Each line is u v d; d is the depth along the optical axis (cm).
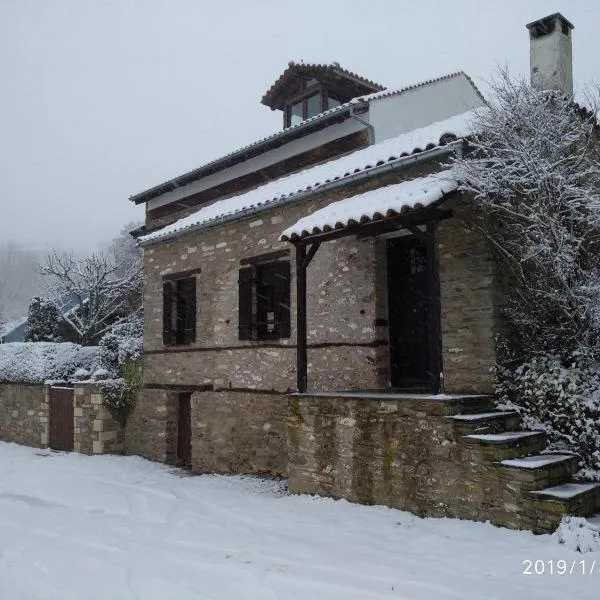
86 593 500
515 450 593
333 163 1056
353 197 817
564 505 522
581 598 422
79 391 1386
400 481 662
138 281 2344
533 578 461
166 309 1235
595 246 685
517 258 709
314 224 762
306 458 780
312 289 940
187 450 1198
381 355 863
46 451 1423
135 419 1314
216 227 1128
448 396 647
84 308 2217
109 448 1323
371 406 698
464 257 747
